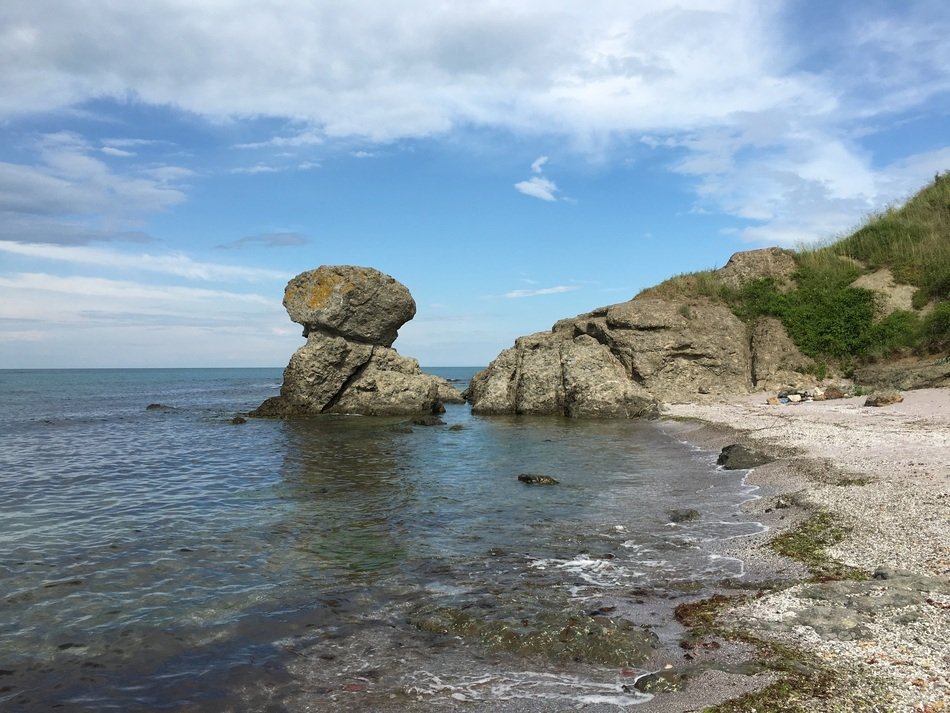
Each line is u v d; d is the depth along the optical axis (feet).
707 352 119.44
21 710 20.38
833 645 22.02
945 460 48.47
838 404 91.45
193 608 28.99
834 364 113.39
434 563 35.27
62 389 264.93
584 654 23.34
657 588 30.25
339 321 121.80
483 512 47.09
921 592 25.81
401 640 25.41
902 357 105.09
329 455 75.82
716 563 33.63
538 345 129.18
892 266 119.44
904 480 43.68
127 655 24.32
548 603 28.73
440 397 139.54
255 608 28.96
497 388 124.98
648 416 107.14
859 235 133.69
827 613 24.63
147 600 29.96
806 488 46.55
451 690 21.25
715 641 23.45
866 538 33.83
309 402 119.44
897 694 18.38
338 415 119.75
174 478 62.18
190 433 98.99
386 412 120.37
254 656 24.17
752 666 20.86
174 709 20.43
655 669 21.99
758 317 125.39
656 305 127.24
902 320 107.55
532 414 119.34
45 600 29.96
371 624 27.07
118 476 63.52
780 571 31.24
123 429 106.01
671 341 120.67
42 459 75.00
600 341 130.41
